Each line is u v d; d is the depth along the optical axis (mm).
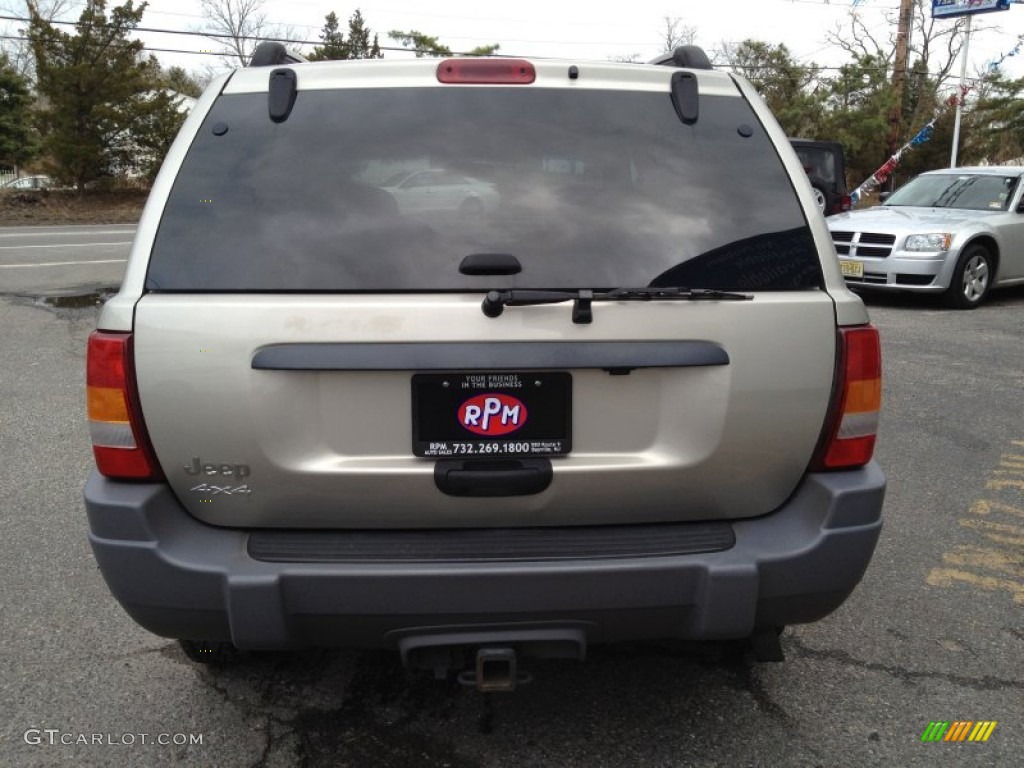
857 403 2352
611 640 2334
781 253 2381
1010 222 10742
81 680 2996
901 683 3016
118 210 28953
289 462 2230
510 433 2268
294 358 2178
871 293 11734
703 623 2264
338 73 2551
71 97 29656
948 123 34344
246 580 2170
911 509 4523
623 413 2285
